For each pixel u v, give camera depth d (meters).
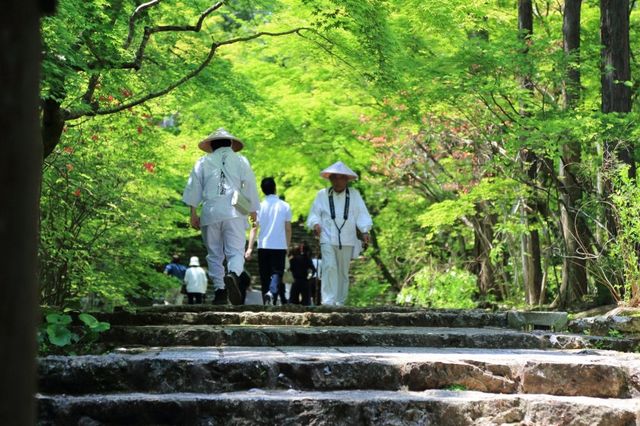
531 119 13.35
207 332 7.92
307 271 19.33
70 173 12.38
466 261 21.77
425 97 14.52
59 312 8.64
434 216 17.02
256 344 7.96
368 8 12.00
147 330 7.89
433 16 14.98
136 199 14.18
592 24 16.83
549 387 6.22
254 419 5.43
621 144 13.10
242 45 19.92
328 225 13.73
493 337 8.33
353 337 8.14
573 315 12.45
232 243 11.93
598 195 13.05
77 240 12.85
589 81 16.94
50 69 8.68
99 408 5.36
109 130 13.34
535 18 18.16
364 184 24.33
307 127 21.62
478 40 14.07
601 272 12.76
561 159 14.09
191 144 18.28
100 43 10.27
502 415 5.62
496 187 15.86
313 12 12.41
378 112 19.61
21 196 2.03
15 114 2.04
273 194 15.20
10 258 2.00
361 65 13.48
